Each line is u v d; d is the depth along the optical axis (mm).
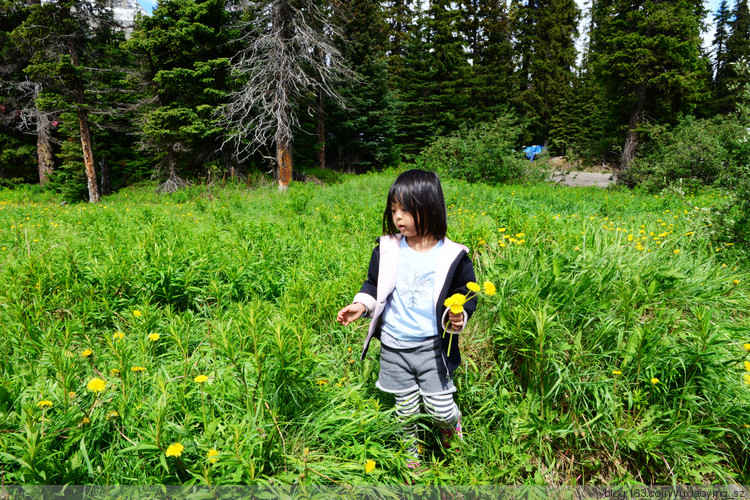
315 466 1570
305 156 22188
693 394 1974
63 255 3646
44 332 2492
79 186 18828
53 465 1403
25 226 6020
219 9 15477
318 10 14727
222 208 7922
